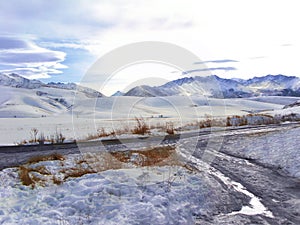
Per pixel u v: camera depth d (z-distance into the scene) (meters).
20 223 6.30
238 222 6.57
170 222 6.53
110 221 6.48
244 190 9.00
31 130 29.11
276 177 10.66
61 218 6.61
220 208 7.46
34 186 8.88
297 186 9.47
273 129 25.75
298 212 7.15
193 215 7.01
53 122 43.88
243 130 26.09
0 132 27.34
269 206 7.60
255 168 12.20
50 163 11.93
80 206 7.29
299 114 40.47
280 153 14.59
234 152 16.09
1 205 7.35
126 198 7.85
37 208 7.21
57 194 8.12
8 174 10.43
